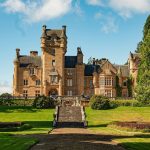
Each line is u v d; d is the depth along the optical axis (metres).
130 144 39.03
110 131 60.81
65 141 43.16
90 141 43.06
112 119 87.62
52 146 38.00
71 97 123.31
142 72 106.38
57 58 135.62
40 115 91.88
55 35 136.38
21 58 139.88
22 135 52.09
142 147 36.88
